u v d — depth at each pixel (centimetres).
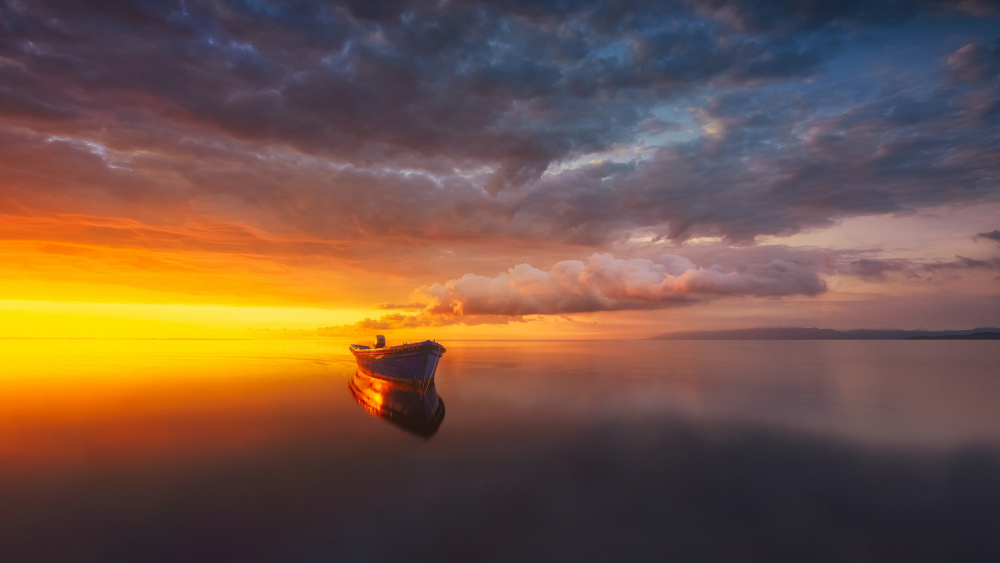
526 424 2206
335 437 1961
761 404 2731
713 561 987
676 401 2858
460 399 2953
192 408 2641
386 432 2047
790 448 1788
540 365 5744
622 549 1031
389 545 1048
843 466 1580
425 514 1201
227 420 2308
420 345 2392
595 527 1134
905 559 998
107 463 1599
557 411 2534
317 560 986
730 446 1823
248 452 1736
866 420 2295
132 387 3525
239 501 1277
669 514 1205
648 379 4078
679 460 1648
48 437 1964
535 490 1370
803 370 4934
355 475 1486
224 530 1112
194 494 1325
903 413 2469
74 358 6700
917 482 1434
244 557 995
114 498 1292
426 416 2320
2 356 7212
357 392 3281
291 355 7750
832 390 3356
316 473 1503
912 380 3978
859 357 7606
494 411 2539
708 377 4269
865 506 1257
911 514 1206
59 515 1183
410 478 1460
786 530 1120
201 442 1877
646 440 1909
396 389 2661
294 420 2311
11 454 1709
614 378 4144
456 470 1539
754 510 1230
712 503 1278
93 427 2155
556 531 1116
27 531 1102
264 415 2441
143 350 9500
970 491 1355
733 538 1084
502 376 4359
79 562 973
